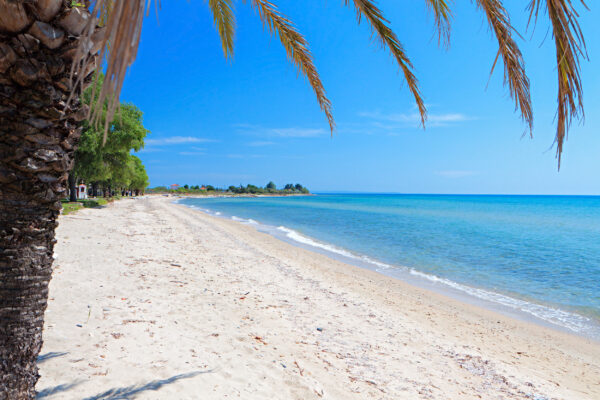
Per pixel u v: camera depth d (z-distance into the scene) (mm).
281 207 65688
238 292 7543
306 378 4066
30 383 2180
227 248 13867
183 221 23906
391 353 5285
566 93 1748
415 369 4824
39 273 2064
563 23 1682
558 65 1747
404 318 7254
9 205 1856
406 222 34750
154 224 19688
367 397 3867
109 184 49406
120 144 26500
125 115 26828
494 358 5680
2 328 1964
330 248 17875
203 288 7477
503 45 2412
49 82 1787
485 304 9148
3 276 1926
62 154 1969
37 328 2135
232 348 4621
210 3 4988
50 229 2094
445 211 58250
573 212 64438
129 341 4395
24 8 1634
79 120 2055
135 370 3711
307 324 6086
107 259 9047
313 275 10562
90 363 3727
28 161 1815
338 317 6727
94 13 1473
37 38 1714
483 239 22594
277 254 14086
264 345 4883
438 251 17703
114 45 1402
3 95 1727
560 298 9867
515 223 36531
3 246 1894
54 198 2016
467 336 6656
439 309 8312
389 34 3785
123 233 14328
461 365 5207
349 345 5375
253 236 20062
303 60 4914
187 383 3574
